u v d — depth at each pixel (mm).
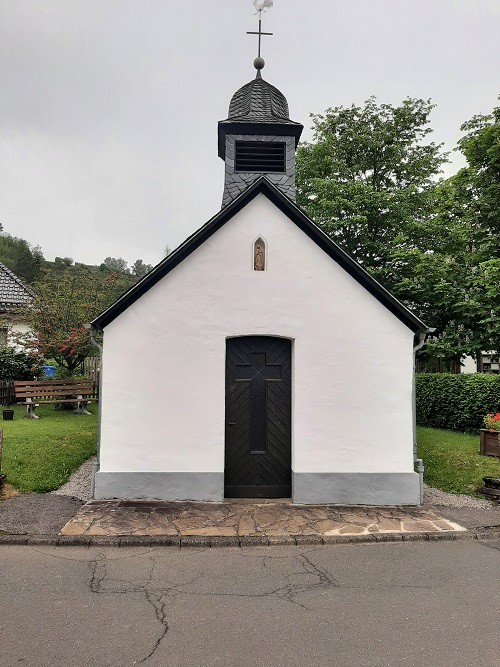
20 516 6750
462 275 15148
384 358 7871
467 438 12430
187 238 7707
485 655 3740
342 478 7707
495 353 15641
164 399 7645
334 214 19484
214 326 7754
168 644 3842
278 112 10320
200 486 7605
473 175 14281
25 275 55688
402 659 3680
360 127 20688
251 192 7812
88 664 3564
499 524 6863
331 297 7875
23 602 4500
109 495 7551
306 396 7770
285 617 4293
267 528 6523
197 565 5441
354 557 5746
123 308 7668
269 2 10766
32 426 11836
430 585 4988
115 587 4844
